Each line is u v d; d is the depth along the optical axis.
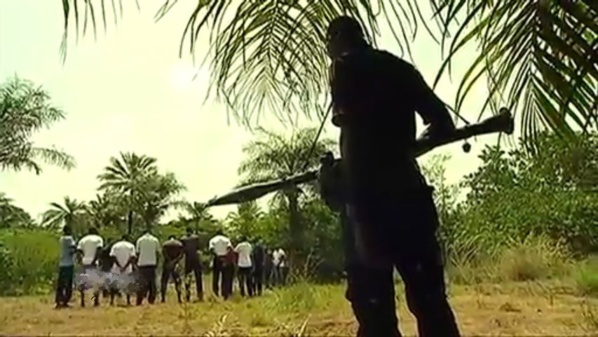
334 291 12.51
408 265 2.44
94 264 15.45
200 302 14.92
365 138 2.45
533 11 2.20
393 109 2.45
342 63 2.49
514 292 13.63
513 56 2.25
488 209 15.91
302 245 18.23
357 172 2.46
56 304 15.27
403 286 2.71
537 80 2.28
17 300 17.55
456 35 2.19
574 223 16.53
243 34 2.94
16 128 23.75
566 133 2.35
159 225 31.36
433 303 2.44
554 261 15.80
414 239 2.43
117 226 35.50
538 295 13.16
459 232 15.69
